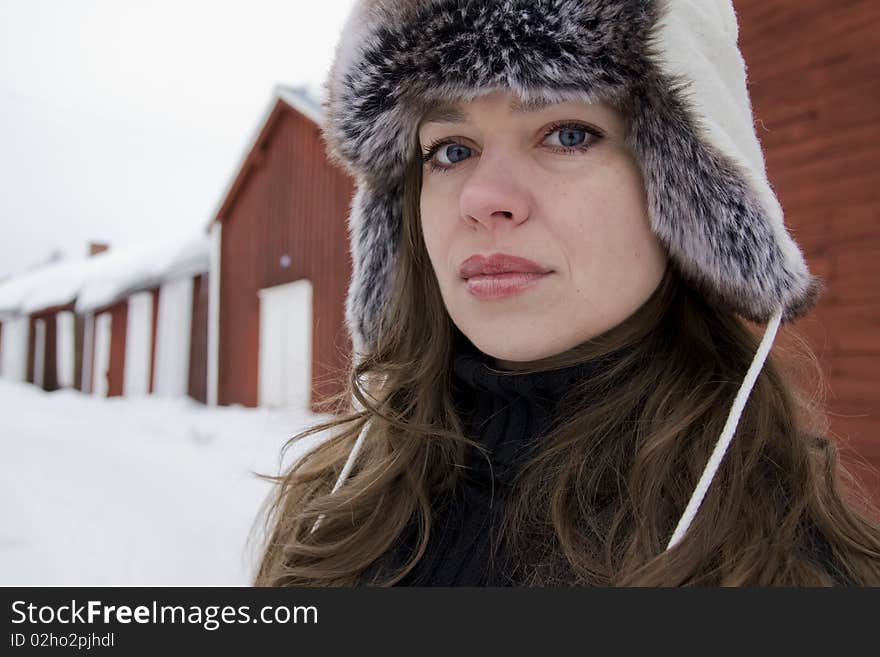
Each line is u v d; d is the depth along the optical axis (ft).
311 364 23.94
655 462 2.47
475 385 2.93
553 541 2.52
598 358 2.62
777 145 10.16
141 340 37.73
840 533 2.34
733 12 3.39
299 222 25.41
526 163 2.63
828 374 9.34
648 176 2.64
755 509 2.37
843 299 9.22
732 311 2.88
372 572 3.02
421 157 3.59
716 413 2.64
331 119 3.70
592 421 2.57
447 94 2.74
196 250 32.78
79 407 36.37
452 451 3.12
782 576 2.15
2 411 35.14
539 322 2.56
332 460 3.95
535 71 2.56
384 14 2.99
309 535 3.37
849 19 9.23
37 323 54.54
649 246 2.71
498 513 2.74
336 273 23.17
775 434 2.65
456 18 2.70
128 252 44.78
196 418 26.76
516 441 2.75
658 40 2.61
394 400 3.66
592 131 2.64
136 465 18.49
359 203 4.12
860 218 9.04
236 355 28.96
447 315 3.49
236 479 15.65
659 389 2.66
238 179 28.96
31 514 13.15
